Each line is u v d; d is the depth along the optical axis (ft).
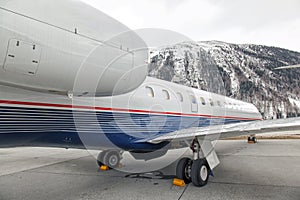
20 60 7.22
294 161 23.35
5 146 11.59
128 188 14.11
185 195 12.69
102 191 13.55
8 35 6.86
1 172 18.71
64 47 7.95
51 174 17.90
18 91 9.43
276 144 43.32
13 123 9.67
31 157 27.25
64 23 8.11
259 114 36.42
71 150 35.35
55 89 9.04
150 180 15.93
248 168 19.77
